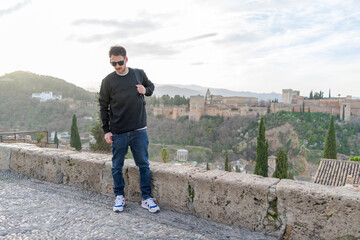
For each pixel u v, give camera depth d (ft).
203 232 7.22
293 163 301.63
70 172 11.12
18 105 392.06
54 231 7.00
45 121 364.79
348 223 5.91
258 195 7.11
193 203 8.25
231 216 7.57
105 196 10.07
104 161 10.29
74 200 9.55
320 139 314.55
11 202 9.08
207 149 328.49
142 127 8.54
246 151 315.58
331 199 6.10
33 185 11.34
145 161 8.64
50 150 12.50
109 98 8.55
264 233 7.07
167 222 7.82
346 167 55.01
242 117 383.45
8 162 13.23
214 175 8.18
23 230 7.00
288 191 6.64
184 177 8.37
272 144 336.90
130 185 9.59
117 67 7.95
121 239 6.59
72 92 556.92
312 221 6.37
